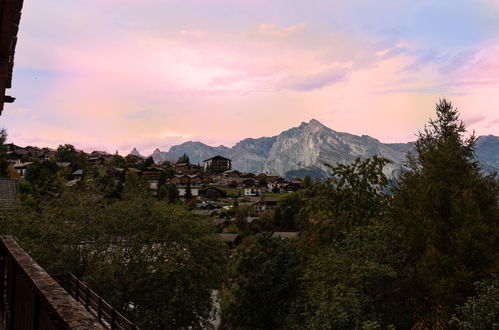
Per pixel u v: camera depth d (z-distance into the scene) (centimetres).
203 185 19125
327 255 1866
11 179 3638
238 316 2867
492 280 1244
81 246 2558
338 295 1507
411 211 1788
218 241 3028
